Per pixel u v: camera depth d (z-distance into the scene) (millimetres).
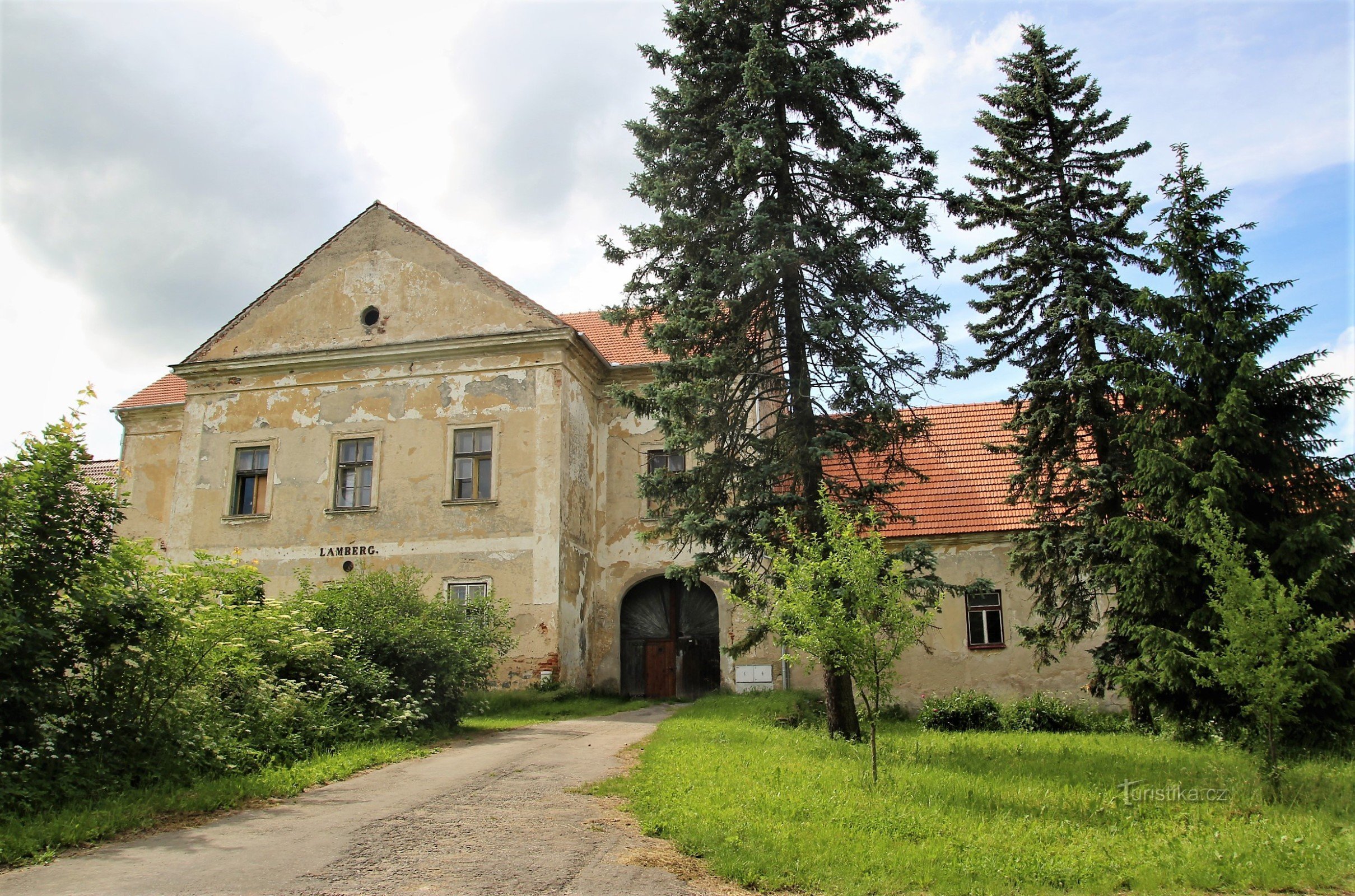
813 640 9555
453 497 21953
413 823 7590
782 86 13477
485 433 22234
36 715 7922
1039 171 16469
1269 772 8836
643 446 24000
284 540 22562
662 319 15234
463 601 20047
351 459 22875
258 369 23641
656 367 13680
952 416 23547
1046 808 8297
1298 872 6496
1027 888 6148
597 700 20500
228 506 23109
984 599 19797
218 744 9438
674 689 22750
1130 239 15734
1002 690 19188
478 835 7203
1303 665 8930
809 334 13336
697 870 6371
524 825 7531
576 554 22250
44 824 7043
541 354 22172
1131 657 14398
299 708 11062
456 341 22406
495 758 11164
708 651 22844
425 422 22438
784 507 12859
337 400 23109
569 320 27516
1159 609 12625
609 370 24375
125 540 9156
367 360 23016
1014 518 20031
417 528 21859
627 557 23375
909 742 12977
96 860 6469
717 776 9375
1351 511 12070
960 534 20000
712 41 14125
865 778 9359
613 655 22859
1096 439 15891
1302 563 11695
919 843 7020
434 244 23328
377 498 22266
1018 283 16484
